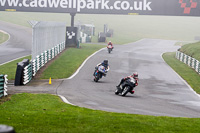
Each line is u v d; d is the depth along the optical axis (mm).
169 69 109500
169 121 35500
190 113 45500
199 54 138375
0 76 49875
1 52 145125
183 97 62312
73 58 122250
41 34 95812
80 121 32781
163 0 136500
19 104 43969
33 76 80938
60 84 70625
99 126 30672
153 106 49562
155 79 86125
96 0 143250
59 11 146125
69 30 164625
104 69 75625
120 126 30969
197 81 86750
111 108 45375
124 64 115312
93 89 65500
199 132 30828
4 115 34938
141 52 172500
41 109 40875
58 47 135500
